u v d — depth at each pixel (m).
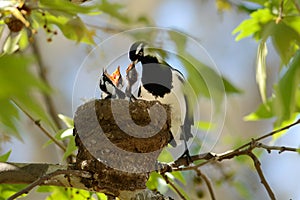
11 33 8.55
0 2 8.38
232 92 8.98
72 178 8.51
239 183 9.09
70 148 8.61
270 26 8.52
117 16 8.88
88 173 8.48
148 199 8.54
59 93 7.98
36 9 8.41
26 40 8.62
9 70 7.89
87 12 8.46
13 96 7.89
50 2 8.43
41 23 8.58
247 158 9.09
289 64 8.50
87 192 8.74
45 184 8.50
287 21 8.55
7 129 8.07
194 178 8.96
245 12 9.20
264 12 8.83
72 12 8.45
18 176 8.49
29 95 7.96
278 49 8.48
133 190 8.52
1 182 8.49
